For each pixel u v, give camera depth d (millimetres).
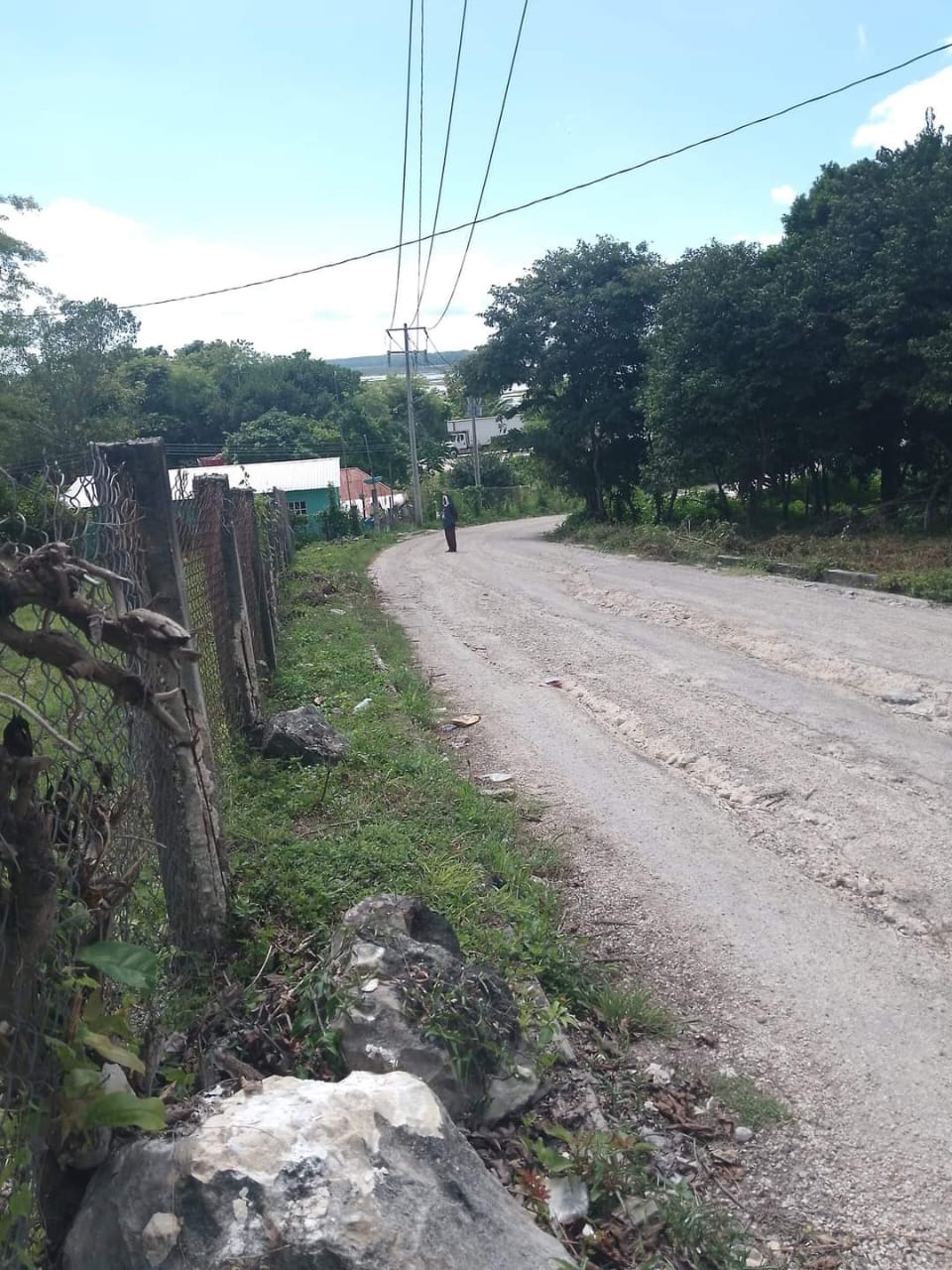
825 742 6711
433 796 5578
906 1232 2723
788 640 9766
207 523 5691
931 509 17031
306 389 60312
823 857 5020
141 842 2934
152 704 2100
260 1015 3211
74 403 34375
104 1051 2037
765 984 3936
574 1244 2572
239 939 3686
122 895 2301
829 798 5758
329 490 36938
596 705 8102
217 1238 1970
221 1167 2057
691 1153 3027
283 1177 2057
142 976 2037
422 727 7488
